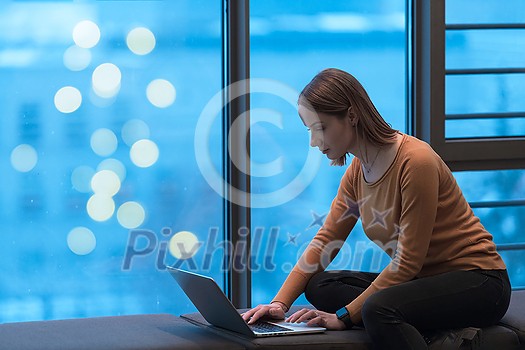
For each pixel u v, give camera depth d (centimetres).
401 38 493
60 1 446
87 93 454
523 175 510
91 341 320
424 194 332
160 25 461
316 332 331
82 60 452
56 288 457
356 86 344
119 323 357
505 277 342
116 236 463
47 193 452
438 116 480
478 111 498
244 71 456
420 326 327
